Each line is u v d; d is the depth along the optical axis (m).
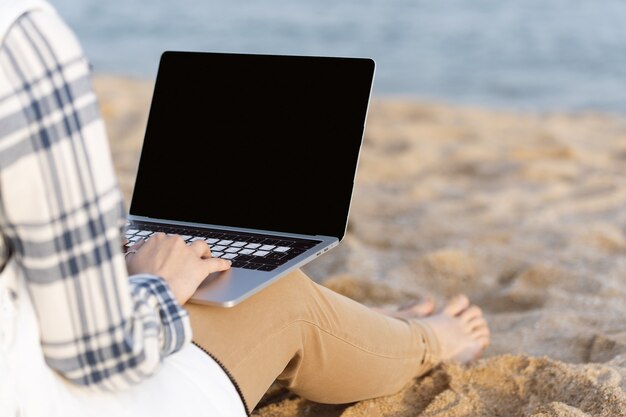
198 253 1.46
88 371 1.16
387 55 13.05
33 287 1.10
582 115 7.93
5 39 1.03
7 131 1.03
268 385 1.56
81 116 1.07
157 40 14.16
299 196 1.75
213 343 1.45
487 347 2.49
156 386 1.28
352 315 1.75
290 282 1.62
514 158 5.77
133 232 1.78
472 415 1.91
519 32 14.50
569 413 1.80
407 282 3.25
